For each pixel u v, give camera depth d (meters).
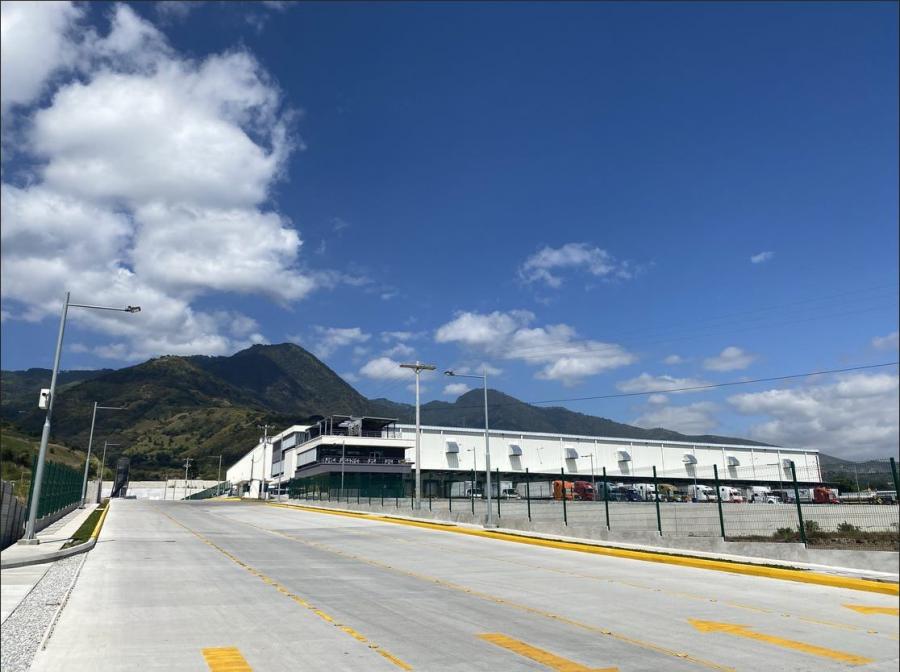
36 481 21.88
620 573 18.23
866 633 10.96
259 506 65.31
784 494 27.92
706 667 8.75
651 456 102.62
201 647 9.12
